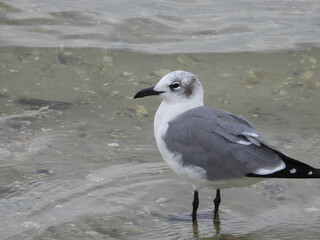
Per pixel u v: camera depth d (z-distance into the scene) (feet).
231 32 55.11
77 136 41.91
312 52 52.90
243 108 45.96
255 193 36.70
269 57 52.29
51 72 49.60
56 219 33.19
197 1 59.21
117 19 56.08
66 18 55.93
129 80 49.08
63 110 44.93
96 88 47.93
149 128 43.32
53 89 47.55
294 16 57.16
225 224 33.81
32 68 49.96
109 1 58.75
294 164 29.76
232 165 31.30
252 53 52.65
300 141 41.93
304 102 46.88
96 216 33.71
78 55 51.80
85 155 39.73
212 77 49.75
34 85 47.91
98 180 37.14
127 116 44.68
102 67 50.60
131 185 36.83
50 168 38.09
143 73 50.03
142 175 37.91
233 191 36.99
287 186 37.32
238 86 48.78
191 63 51.34
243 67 51.11
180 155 32.76
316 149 41.04
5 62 50.34
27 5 57.47
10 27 54.54
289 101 47.03
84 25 55.26
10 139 41.09
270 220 34.09
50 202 34.71
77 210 34.14
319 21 56.39
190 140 32.42
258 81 49.44
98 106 45.70
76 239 31.68
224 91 48.06
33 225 32.55
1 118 43.45
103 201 35.14
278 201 35.86
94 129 42.86
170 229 33.19
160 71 50.24
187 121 33.01
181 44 53.52
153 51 52.54
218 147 31.58
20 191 35.60
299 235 32.71
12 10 56.65
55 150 40.14
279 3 59.11
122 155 39.91
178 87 34.76
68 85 48.14
